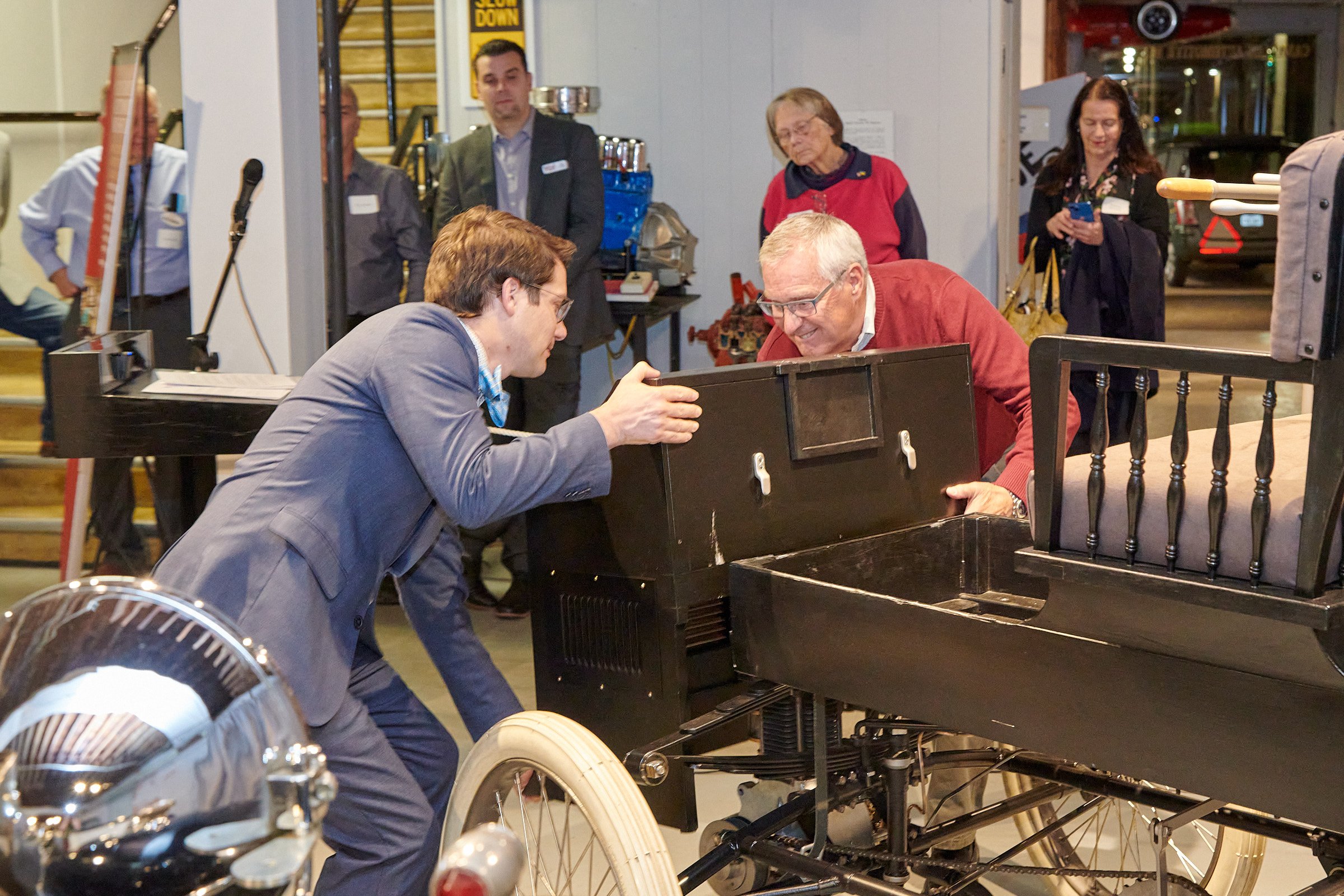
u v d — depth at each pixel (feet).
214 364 11.14
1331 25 31.30
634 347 16.74
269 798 2.70
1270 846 9.03
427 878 6.20
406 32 19.47
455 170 16.06
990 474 11.39
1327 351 4.33
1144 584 4.93
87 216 14.90
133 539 14.82
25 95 16.57
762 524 6.79
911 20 17.11
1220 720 4.80
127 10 16.43
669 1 17.92
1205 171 32.94
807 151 14.67
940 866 6.77
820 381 7.08
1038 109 19.44
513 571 14.58
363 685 6.62
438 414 5.71
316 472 5.78
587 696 6.96
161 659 2.71
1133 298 13.79
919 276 8.66
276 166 11.90
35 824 2.62
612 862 5.27
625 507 6.56
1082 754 5.22
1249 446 5.49
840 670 6.05
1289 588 4.62
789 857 6.12
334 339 12.16
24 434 16.34
